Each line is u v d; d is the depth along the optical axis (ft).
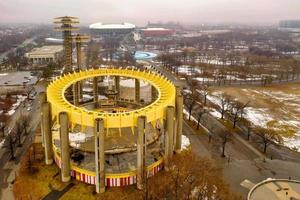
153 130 407.85
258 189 301.43
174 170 334.44
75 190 304.91
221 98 653.30
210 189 303.27
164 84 384.06
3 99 639.35
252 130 480.23
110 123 287.89
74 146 367.86
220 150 411.34
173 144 362.53
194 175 325.21
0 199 295.89
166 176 328.29
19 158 376.07
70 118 299.79
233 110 584.40
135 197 295.28
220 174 347.56
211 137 450.30
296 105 637.30
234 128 491.31
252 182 333.83
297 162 386.11
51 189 306.14
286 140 458.50
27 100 636.48
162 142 382.01
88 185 312.50
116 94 522.06
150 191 299.79
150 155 350.23
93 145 370.53
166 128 327.67
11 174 340.18
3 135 443.73
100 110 471.62
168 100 328.08
